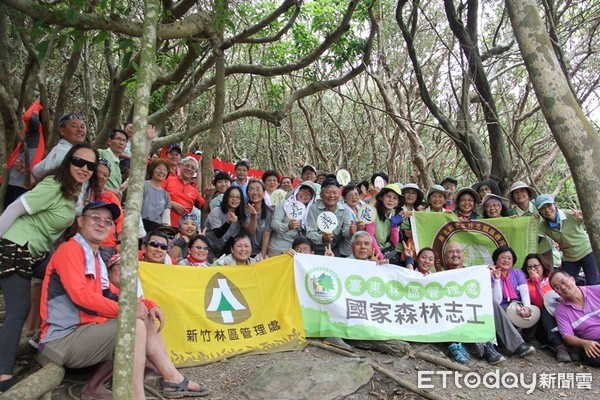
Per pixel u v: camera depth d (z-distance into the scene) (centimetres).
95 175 452
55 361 376
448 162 1962
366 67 1026
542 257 662
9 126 647
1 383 367
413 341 576
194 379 469
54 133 570
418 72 945
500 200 716
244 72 967
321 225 629
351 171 1698
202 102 1659
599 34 1057
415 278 604
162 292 511
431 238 689
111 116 817
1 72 551
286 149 1983
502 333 596
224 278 553
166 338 497
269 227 672
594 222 221
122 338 247
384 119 1584
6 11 488
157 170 685
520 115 1125
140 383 376
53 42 563
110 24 507
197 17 594
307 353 536
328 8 1025
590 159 228
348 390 457
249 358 516
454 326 588
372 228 674
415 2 898
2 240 380
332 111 2038
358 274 593
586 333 582
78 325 383
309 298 577
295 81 1625
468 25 931
